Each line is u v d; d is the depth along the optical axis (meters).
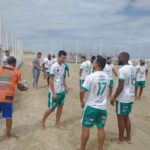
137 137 3.95
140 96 6.84
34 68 7.66
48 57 7.95
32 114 4.75
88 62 5.96
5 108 3.51
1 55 5.96
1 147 3.39
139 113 5.53
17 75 3.51
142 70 6.68
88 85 2.91
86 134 2.98
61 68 3.75
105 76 2.96
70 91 7.62
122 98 3.38
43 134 3.70
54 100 3.78
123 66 3.35
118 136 3.84
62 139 3.58
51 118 4.48
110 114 5.11
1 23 6.36
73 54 20.02
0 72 3.46
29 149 3.30
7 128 3.60
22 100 5.97
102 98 2.96
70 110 5.18
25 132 3.83
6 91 3.47
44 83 8.90
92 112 2.94
